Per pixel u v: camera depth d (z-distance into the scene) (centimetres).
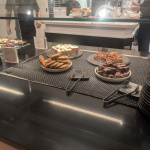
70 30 137
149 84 53
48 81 79
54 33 143
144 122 53
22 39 147
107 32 125
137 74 85
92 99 65
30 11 81
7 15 83
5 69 95
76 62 103
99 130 50
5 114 58
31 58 110
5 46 103
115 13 73
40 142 46
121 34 121
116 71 83
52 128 51
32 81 80
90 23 123
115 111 58
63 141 46
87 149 44
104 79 78
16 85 77
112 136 48
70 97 67
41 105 62
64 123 53
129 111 58
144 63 100
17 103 64
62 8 78
